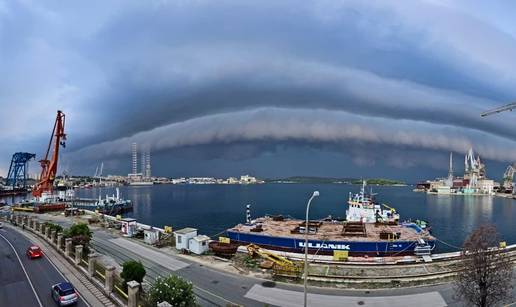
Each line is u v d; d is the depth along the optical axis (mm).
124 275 35312
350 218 92000
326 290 40031
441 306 35281
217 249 56188
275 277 44781
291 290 39969
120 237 69875
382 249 61562
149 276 44500
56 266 46000
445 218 151875
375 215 89250
